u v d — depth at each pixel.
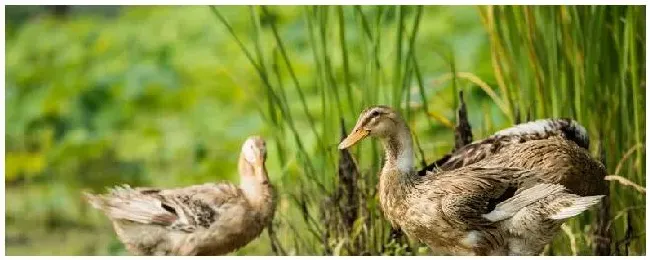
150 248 10.29
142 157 16.59
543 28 10.60
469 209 9.64
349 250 10.66
